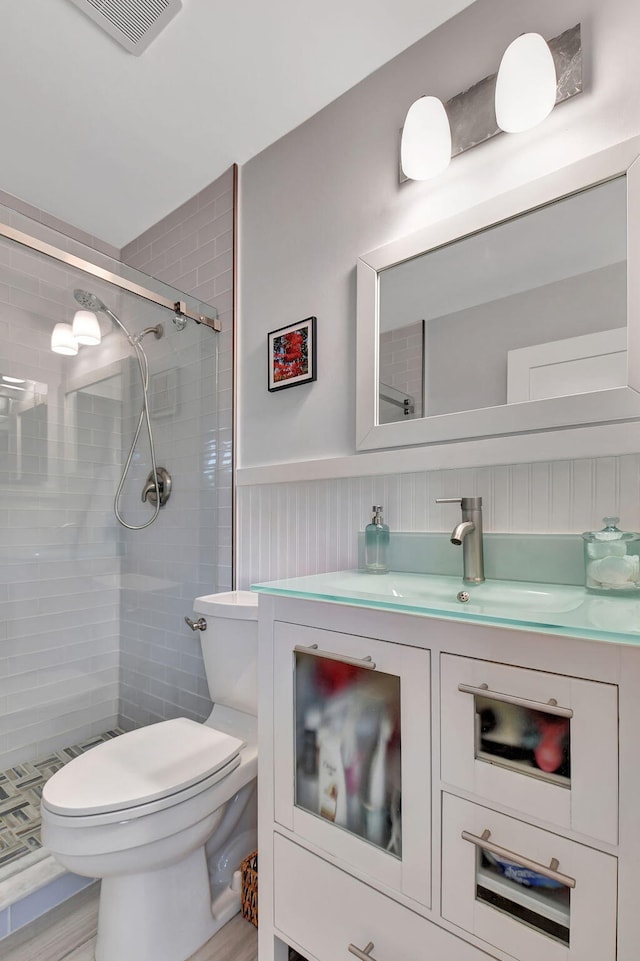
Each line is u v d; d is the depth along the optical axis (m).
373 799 0.93
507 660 0.78
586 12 1.15
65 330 1.91
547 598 1.01
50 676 1.98
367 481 1.48
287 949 1.11
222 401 1.91
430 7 1.33
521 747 0.77
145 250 2.32
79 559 2.07
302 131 1.73
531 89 1.13
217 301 1.97
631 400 1.04
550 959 0.72
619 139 1.10
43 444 1.94
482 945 0.79
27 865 1.37
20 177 1.96
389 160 1.48
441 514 1.32
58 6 1.29
